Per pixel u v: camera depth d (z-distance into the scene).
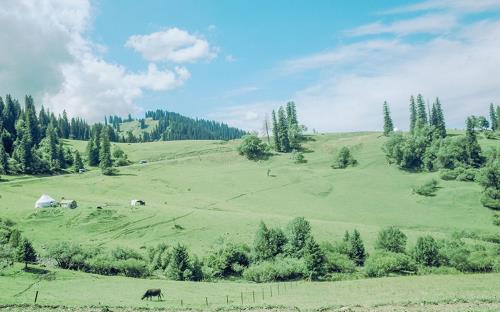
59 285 64.00
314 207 155.38
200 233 112.62
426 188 163.62
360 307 49.19
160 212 128.88
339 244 92.81
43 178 179.88
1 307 47.81
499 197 147.62
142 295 59.81
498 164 170.25
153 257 91.25
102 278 73.31
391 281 70.94
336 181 189.38
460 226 130.12
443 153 188.25
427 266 83.06
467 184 168.00
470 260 81.00
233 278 84.44
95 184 175.50
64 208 128.50
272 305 51.12
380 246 93.75
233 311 49.09
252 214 133.12
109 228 115.62
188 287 68.75
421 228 129.12
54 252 81.81
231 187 182.38
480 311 45.59
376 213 146.62
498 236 109.69
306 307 49.78
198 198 163.50
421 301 50.78
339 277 79.44
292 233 93.94
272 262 87.25
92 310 47.94
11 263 71.94
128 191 169.25
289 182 189.00
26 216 121.88
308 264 80.25
